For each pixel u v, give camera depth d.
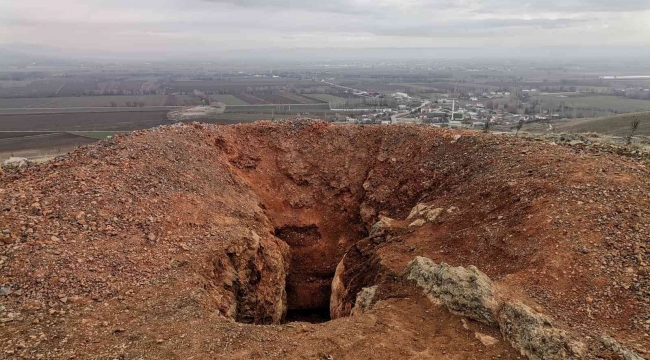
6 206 17.34
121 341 12.42
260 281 21.39
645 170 18.61
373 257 19.78
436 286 14.72
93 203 18.62
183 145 26.50
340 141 31.86
